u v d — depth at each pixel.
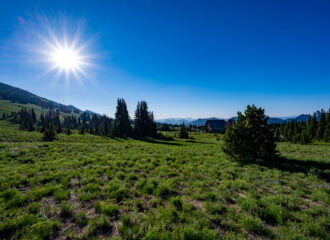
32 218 4.73
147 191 7.07
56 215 5.12
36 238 4.05
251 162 12.64
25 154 12.45
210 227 4.81
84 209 5.57
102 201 6.08
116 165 10.75
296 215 5.43
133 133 70.69
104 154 14.34
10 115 149.38
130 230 4.43
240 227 4.86
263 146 13.02
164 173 9.64
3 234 4.19
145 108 74.25
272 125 13.50
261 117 13.51
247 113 13.98
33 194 6.17
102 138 58.97
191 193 7.04
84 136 61.41
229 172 10.25
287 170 10.74
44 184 7.32
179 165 11.57
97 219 4.93
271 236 4.52
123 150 17.00
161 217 5.14
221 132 106.06
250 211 5.59
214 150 19.80
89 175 8.59
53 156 12.48
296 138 38.16
